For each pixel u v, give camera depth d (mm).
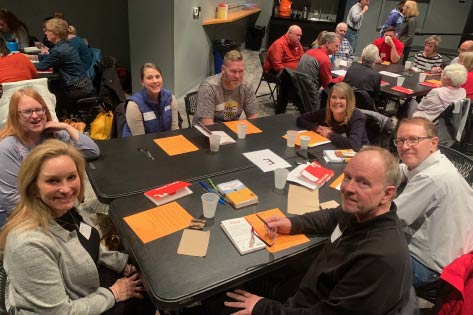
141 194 1605
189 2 4965
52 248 1178
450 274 1263
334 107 2422
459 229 1582
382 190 1174
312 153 2152
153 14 4578
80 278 1299
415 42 8375
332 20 8492
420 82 4094
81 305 1248
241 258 1266
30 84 2512
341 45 5434
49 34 3777
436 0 7906
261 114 4980
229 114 2822
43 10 5785
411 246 1694
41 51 4312
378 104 4262
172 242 1315
